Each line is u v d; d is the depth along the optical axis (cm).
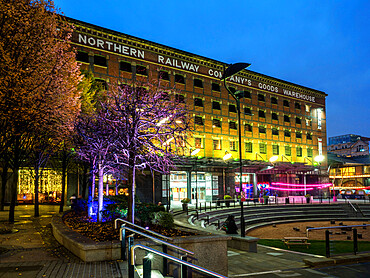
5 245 972
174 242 809
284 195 4450
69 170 2478
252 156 4078
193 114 3466
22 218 1809
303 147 4812
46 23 1294
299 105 4872
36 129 1308
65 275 638
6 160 1656
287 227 2453
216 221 2319
